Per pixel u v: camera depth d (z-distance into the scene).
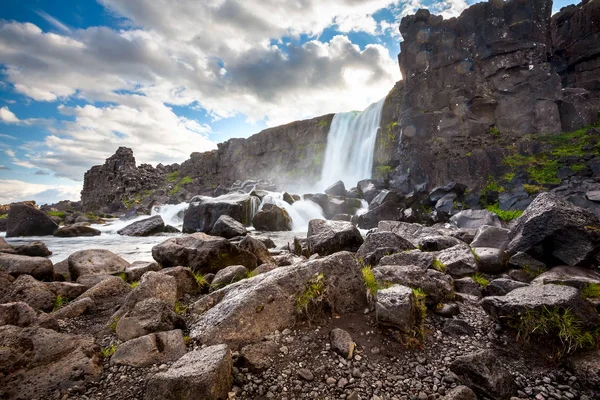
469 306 5.61
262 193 30.30
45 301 6.92
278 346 4.55
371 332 4.79
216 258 9.13
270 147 52.38
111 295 7.39
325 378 4.00
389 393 3.76
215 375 3.51
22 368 4.03
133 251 16.92
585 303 4.50
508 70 29.42
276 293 5.17
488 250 8.00
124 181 55.12
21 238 23.06
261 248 10.48
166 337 4.69
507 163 26.47
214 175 59.59
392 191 25.56
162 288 6.22
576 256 6.52
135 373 4.17
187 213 27.14
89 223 32.78
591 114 27.58
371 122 38.78
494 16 30.22
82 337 4.68
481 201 25.25
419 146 30.12
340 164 42.25
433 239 9.56
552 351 4.25
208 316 5.32
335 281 5.47
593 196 18.33
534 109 27.92
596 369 3.79
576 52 31.72
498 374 3.72
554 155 25.14
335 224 12.34
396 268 6.05
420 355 4.39
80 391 3.88
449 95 30.62
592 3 30.81
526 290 5.15
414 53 33.09
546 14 30.89
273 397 3.72
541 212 7.09
